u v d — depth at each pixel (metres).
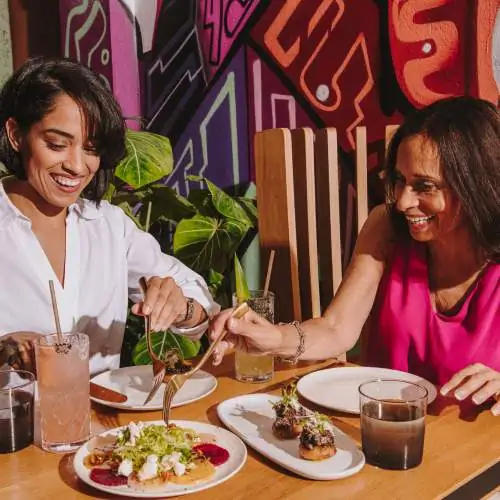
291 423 1.07
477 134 1.32
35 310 1.51
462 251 1.50
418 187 1.36
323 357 1.44
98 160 1.40
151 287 1.39
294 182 2.00
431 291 1.58
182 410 1.22
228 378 1.39
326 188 1.96
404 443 0.97
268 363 1.37
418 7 2.41
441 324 1.52
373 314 1.70
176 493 0.88
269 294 1.41
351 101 2.61
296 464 0.97
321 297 2.52
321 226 2.01
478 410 1.20
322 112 2.69
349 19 2.57
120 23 3.00
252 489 0.92
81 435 1.06
